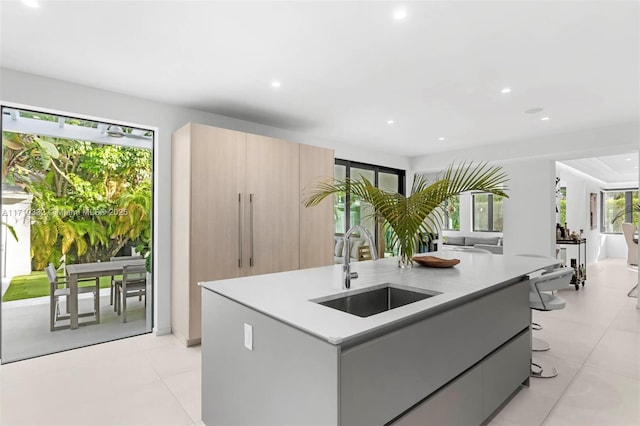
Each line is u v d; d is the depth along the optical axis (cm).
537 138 514
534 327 386
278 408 146
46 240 358
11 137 331
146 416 218
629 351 321
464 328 185
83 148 374
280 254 402
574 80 306
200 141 339
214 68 284
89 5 198
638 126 427
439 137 517
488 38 235
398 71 290
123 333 365
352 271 250
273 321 149
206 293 199
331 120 430
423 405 158
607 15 207
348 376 124
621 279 698
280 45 246
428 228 279
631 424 210
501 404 231
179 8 202
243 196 370
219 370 186
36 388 251
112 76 299
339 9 203
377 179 634
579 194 892
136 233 408
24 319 363
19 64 275
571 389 252
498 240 888
